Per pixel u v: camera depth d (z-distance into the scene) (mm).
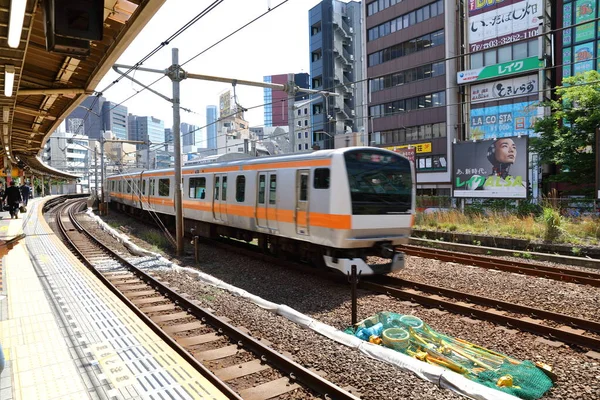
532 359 5512
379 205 9500
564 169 20891
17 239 3484
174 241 15117
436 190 33125
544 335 6242
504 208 17797
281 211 10859
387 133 36938
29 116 14695
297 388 4637
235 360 5441
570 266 11305
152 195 20812
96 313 6488
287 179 10672
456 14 31594
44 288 7992
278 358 5188
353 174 9180
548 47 26078
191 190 16359
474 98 30094
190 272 10664
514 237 14383
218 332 6340
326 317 7402
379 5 36875
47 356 4844
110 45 7582
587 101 19234
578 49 24594
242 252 13258
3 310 6590
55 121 15062
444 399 4293
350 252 9883
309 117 56000
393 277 9594
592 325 6336
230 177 13477
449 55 31609
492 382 4832
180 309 7660
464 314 7320
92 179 96188
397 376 4797
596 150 15633
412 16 34219
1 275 9141
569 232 14008
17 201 19938
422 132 33938
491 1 28797
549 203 16844
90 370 4500
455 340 6031
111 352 4980
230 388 4391
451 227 16984
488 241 14844
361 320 7117
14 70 7289
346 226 9023
